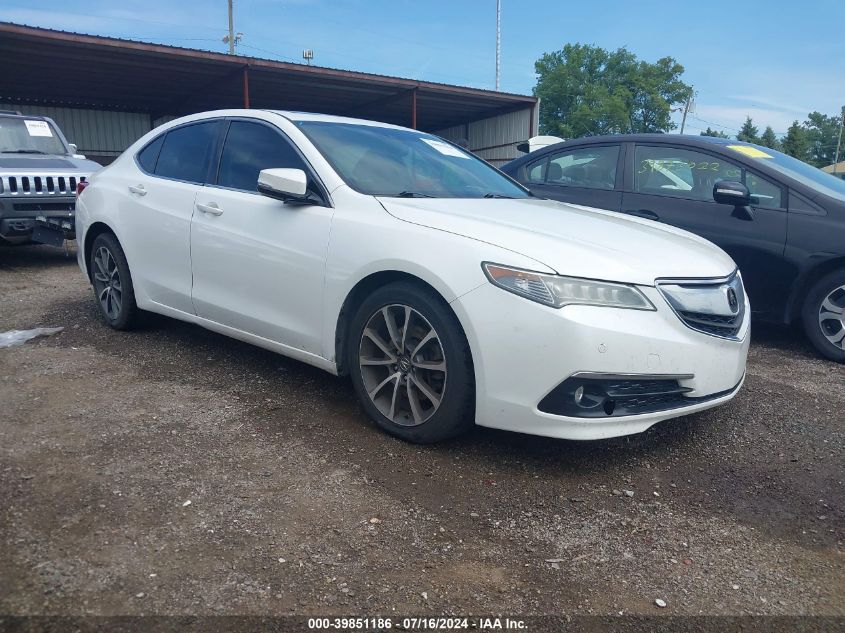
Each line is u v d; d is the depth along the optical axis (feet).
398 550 7.43
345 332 10.74
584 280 8.77
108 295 15.76
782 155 17.99
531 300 8.66
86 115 73.97
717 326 9.82
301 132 12.12
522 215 10.89
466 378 9.26
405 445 10.03
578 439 8.68
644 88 189.37
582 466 9.68
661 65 198.18
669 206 17.38
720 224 16.49
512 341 8.74
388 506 8.32
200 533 7.52
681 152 17.79
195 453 9.48
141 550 7.14
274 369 13.29
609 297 8.80
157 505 8.05
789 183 15.87
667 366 9.00
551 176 20.27
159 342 14.96
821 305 15.31
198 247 12.85
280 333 11.58
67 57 51.06
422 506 8.37
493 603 6.66
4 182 24.52
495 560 7.36
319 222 10.87
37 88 63.72
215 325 12.92
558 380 8.59
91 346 14.55
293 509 8.13
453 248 9.30
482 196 12.56
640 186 18.17
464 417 9.48
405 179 12.11
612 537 7.93
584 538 7.88
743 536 8.09
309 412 11.16
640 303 8.98
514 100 70.33
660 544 7.84
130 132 77.25
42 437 9.80
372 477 9.02
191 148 14.03
